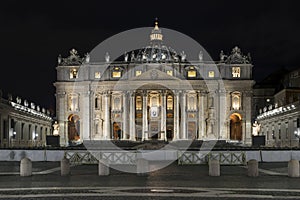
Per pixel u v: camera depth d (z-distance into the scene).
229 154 47.16
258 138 98.31
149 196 21.89
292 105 99.38
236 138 144.12
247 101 138.50
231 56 140.38
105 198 21.20
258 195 22.44
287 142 103.25
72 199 20.94
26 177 32.03
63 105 140.50
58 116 140.12
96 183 27.94
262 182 28.80
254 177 32.28
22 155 51.69
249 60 140.00
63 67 142.12
